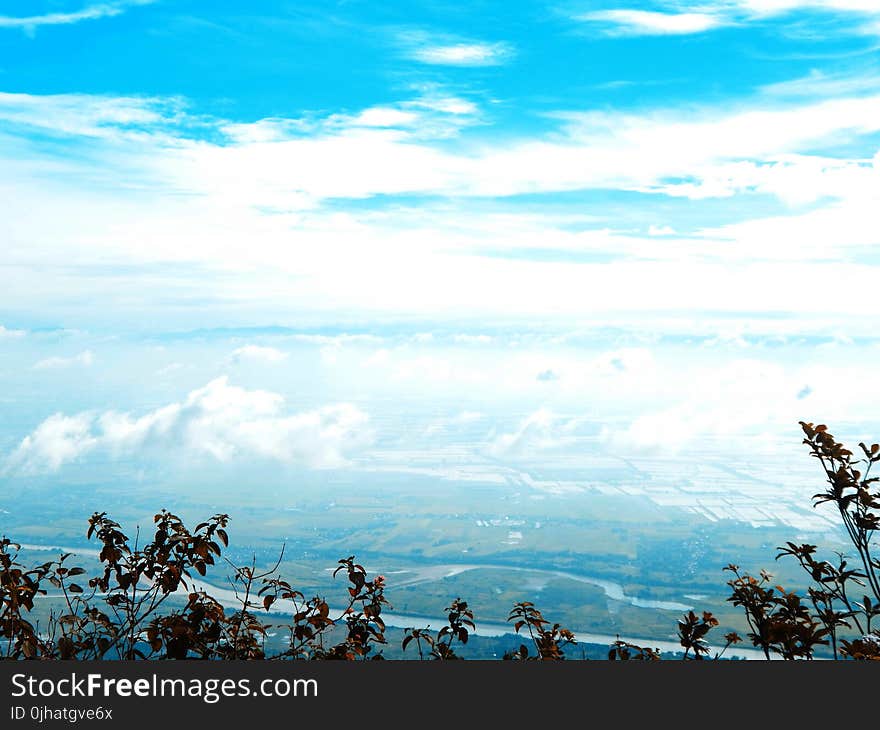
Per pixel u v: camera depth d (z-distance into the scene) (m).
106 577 3.45
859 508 3.34
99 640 3.42
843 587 3.40
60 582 3.43
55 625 3.44
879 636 3.48
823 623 3.48
